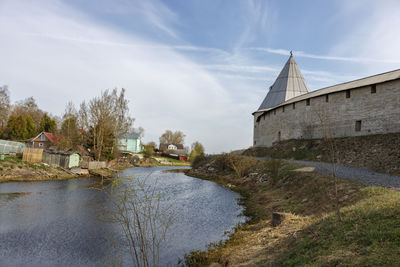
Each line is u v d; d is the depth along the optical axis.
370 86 24.42
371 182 12.04
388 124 22.73
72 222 12.62
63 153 31.02
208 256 8.62
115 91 40.59
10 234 10.96
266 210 13.84
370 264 4.52
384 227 5.78
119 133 41.97
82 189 21.36
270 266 6.07
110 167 40.50
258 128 46.44
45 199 17.36
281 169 20.75
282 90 45.69
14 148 34.47
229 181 27.81
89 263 8.59
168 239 10.46
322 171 16.84
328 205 10.66
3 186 21.28
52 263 8.59
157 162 63.38
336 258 5.09
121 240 10.47
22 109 63.22
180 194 20.66
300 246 6.52
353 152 21.50
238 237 10.08
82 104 41.00
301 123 32.31
